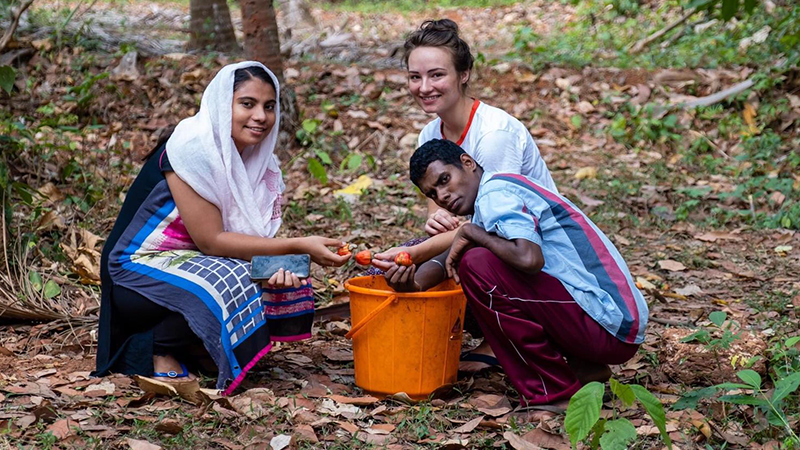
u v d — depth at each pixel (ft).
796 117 29.35
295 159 25.13
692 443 10.80
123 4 49.65
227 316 12.26
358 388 12.80
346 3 57.88
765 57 33.55
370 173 25.91
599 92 31.09
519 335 11.50
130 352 12.80
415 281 12.28
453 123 13.24
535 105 30.60
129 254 13.00
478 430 11.35
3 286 15.79
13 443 10.48
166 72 29.43
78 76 29.09
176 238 13.10
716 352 12.67
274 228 13.62
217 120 12.62
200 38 34.47
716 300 17.11
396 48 35.53
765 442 10.78
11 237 16.51
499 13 52.80
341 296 17.02
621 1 46.88
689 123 29.27
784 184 24.38
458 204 11.96
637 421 11.53
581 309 11.48
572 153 27.86
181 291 12.42
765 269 19.38
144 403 11.91
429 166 11.88
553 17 49.90
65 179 21.43
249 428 11.03
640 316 11.62
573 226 11.67
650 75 31.94
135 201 13.16
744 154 27.61
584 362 12.09
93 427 10.93
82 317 15.47
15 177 20.90
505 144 12.84
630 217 22.58
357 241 20.36
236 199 12.76
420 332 11.93
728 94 30.22
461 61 12.98
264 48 25.90
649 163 27.25
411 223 22.04
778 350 12.70
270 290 13.07
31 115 26.96
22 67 29.14
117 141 25.55
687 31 39.93
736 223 22.88
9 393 12.02
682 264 19.48
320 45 37.27
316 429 11.31
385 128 28.22
